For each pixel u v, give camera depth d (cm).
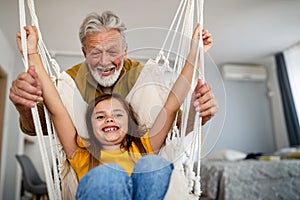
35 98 78
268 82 465
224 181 214
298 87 381
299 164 229
